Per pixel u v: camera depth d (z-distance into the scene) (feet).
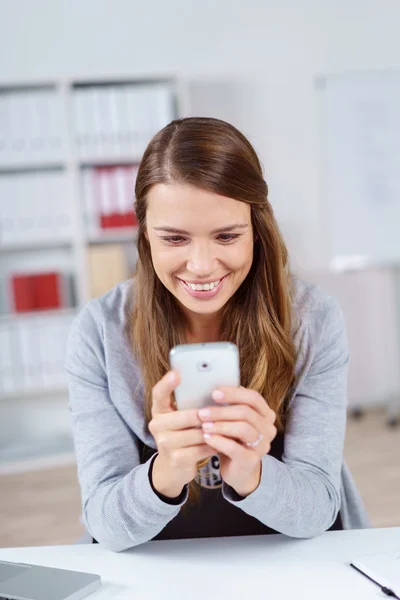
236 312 3.59
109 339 3.61
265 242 3.35
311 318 3.62
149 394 3.52
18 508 9.04
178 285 3.07
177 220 2.84
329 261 12.67
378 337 12.97
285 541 3.07
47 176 10.75
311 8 12.21
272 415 2.60
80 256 10.86
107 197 10.87
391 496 8.65
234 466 2.62
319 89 12.03
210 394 2.56
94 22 11.79
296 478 3.04
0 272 11.61
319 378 3.58
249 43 12.17
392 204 12.12
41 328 10.90
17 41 11.62
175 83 11.24
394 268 12.32
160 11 11.93
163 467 2.76
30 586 2.64
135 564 2.92
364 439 11.09
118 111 10.71
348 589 2.60
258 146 12.37
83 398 3.57
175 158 2.82
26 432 11.98
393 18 12.35
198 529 3.80
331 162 11.98
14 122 10.57
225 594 2.61
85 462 3.40
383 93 11.84
